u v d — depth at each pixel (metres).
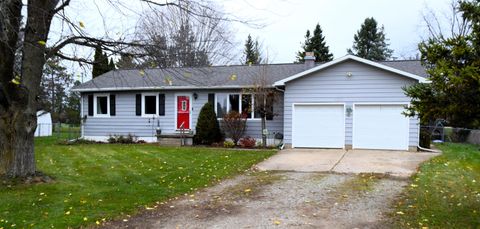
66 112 34.62
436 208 6.27
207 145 16.92
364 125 14.80
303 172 10.12
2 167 7.94
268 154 13.38
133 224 5.56
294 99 15.51
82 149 15.47
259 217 5.96
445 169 10.01
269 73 18.14
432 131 18.98
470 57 5.32
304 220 5.78
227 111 17.48
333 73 15.05
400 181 8.73
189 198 7.23
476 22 5.37
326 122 15.22
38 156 13.09
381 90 14.54
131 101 18.94
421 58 5.88
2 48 7.30
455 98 5.34
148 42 7.54
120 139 18.67
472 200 6.77
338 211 6.28
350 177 9.31
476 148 15.27
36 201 6.62
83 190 7.60
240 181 8.95
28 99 7.98
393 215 5.95
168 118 18.39
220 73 18.95
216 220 5.81
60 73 10.47
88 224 5.46
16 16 7.13
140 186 8.12
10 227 5.23
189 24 8.26
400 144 14.42
